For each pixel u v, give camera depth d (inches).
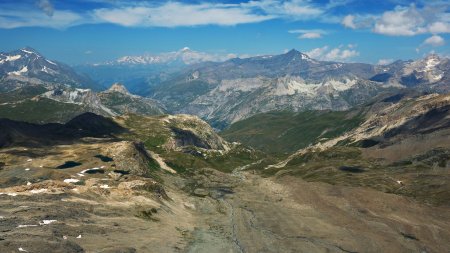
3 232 4377.5
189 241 6072.8
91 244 4690.0
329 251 6038.4
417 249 6230.3
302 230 7145.7
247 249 6048.2
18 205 5561.0
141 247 5088.6
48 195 6235.2
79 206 6131.9
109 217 6127.0
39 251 3912.4
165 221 6968.5
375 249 6151.6
